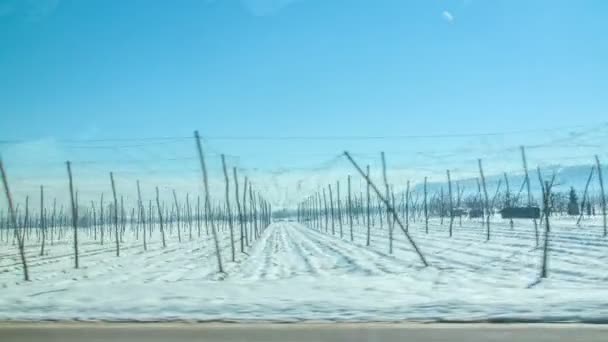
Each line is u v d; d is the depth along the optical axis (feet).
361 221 411.13
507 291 51.39
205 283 58.90
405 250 134.51
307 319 39.83
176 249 182.19
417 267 93.25
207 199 98.02
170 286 56.29
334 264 109.19
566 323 37.19
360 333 34.53
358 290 52.70
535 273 78.95
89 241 252.42
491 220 281.13
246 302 45.80
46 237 285.84
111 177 144.25
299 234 274.36
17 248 203.41
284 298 47.85
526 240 144.36
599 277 72.08
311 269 100.63
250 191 208.85
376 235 217.77
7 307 46.34
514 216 274.16
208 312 42.52
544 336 32.78
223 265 115.55
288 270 100.37
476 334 33.63
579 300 43.19
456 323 37.73
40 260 140.97
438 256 113.91
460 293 50.16
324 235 248.93
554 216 278.67
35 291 59.41
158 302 46.80
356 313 41.06
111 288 55.36
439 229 232.53
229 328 36.88
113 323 39.60
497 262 96.89
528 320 38.11
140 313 42.63
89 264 125.18
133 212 360.28
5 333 35.78
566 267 85.61
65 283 80.07
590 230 167.84
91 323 39.73
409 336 33.35
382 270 91.76
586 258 97.50
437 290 52.95
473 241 151.33
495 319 38.37
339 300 46.19
